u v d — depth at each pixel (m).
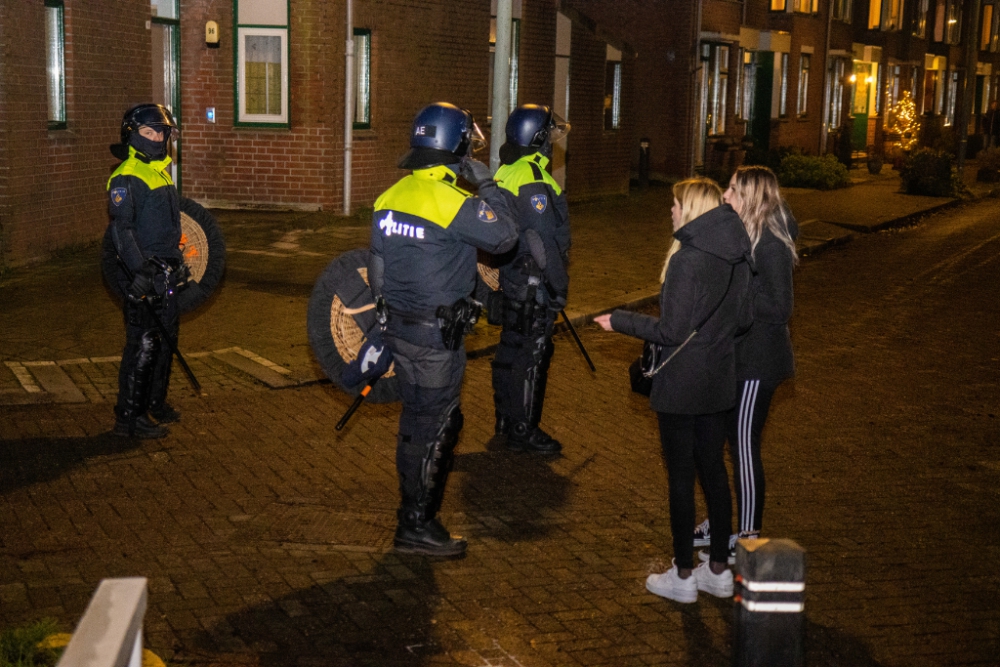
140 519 5.55
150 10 13.99
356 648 4.36
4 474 6.06
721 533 4.88
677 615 4.76
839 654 4.46
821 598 4.96
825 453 7.11
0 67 11.10
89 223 12.98
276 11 15.97
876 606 4.90
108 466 6.26
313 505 5.83
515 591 4.93
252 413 7.34
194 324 9.53
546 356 6.74
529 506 5.97
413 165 5.12
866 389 8.78
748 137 29.78
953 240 18.73
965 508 6.19
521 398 6.75
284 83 16.16
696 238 4.58
